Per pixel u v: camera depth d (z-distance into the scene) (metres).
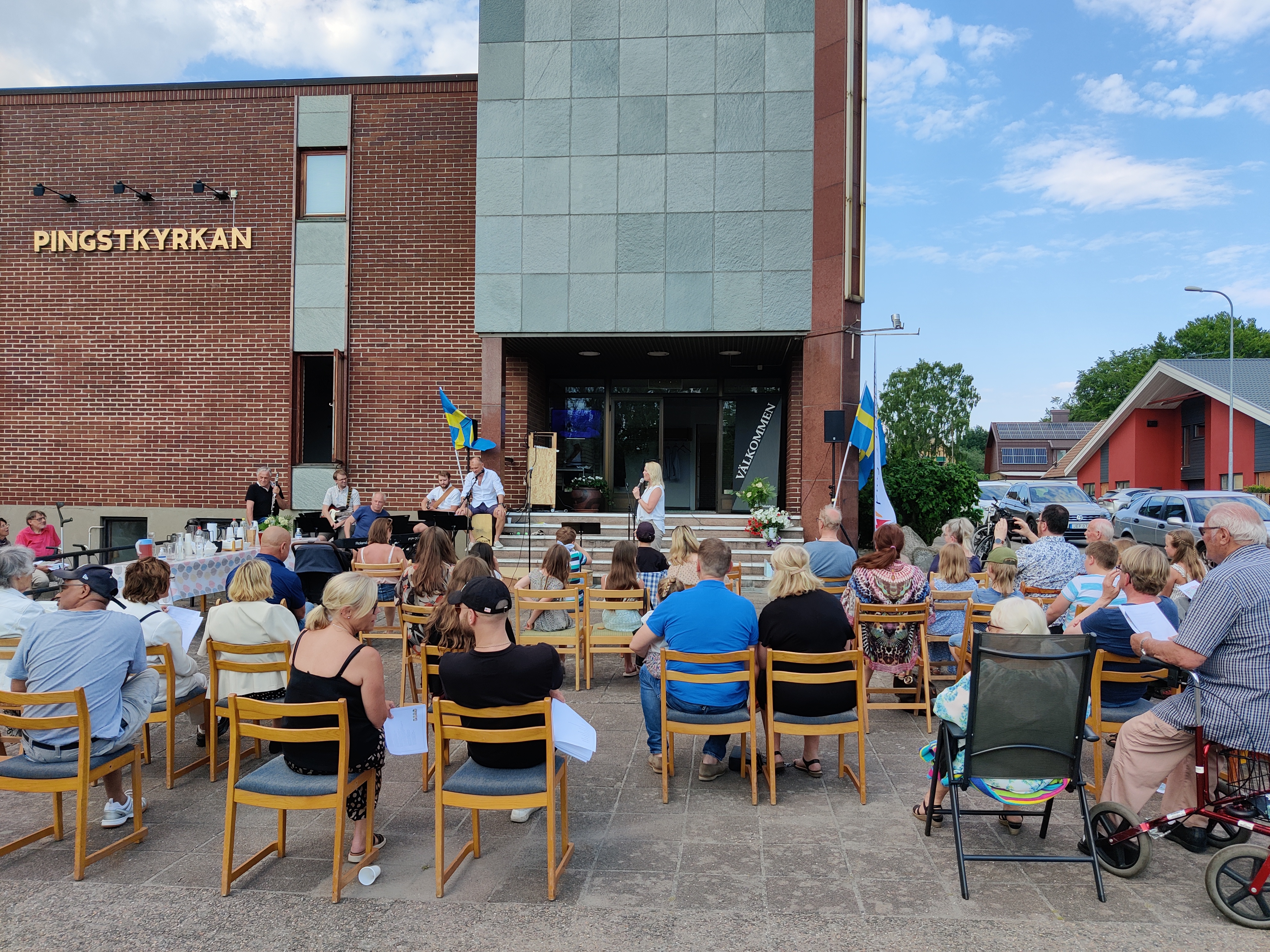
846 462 12.84
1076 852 4.29
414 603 6.60
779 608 5.15
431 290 14.25
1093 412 69.38
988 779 4.09
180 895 3.87
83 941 3.48
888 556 6.14
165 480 14.45
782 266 12.91
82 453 14.54
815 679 4.88
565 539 8.43
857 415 12.66
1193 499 18.05
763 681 5.55
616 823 4.67
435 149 14.23
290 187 14.32
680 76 13.11
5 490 14.63
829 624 5.06
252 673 5.32
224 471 14.38
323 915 3.69
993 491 25.84
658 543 11.84
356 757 4.00
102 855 4.21
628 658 7.95
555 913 3.69
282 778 4.00
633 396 17.14
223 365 14.38
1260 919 3.57
